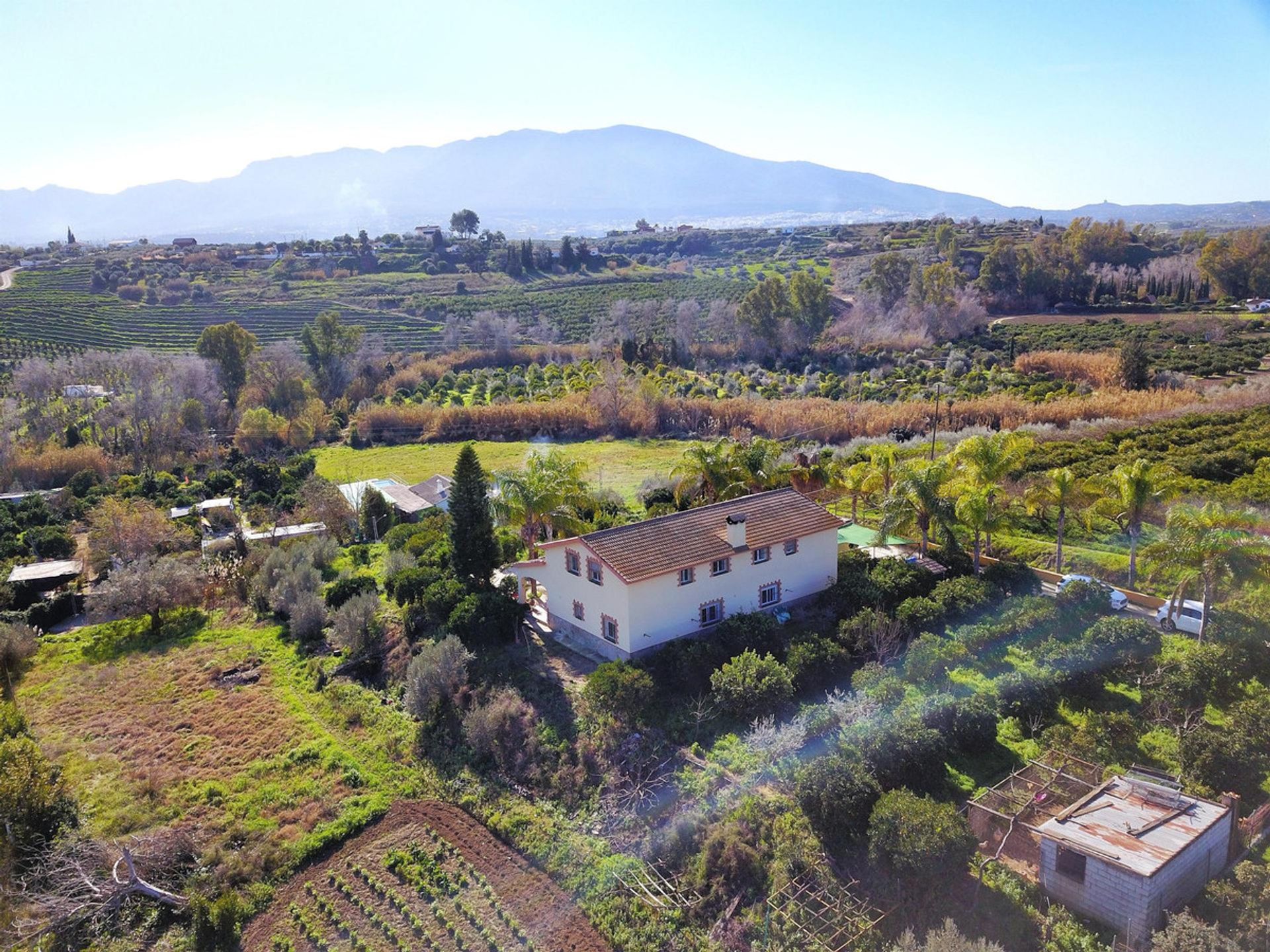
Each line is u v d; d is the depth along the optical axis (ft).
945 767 101.55
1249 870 80.64
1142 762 102.17
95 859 100.94
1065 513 183.21
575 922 90.53
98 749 130.62
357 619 153.07
